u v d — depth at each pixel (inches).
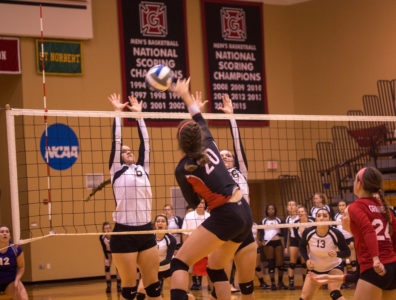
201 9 541.0
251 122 545.3
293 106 573.6
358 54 542.6
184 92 156.8
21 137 469.1
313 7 568.7
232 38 548.7
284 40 577.6
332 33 557.6
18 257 293.6
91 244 484.4
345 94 548.7
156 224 311.6
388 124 499.5
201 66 538.6
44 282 468.4
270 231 398.3
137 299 269.4
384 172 437.1
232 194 146.2
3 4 461.1
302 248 281.6
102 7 507.2
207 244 144.8
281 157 558.3
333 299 238.4
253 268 192.5
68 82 489.4
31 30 468.8
